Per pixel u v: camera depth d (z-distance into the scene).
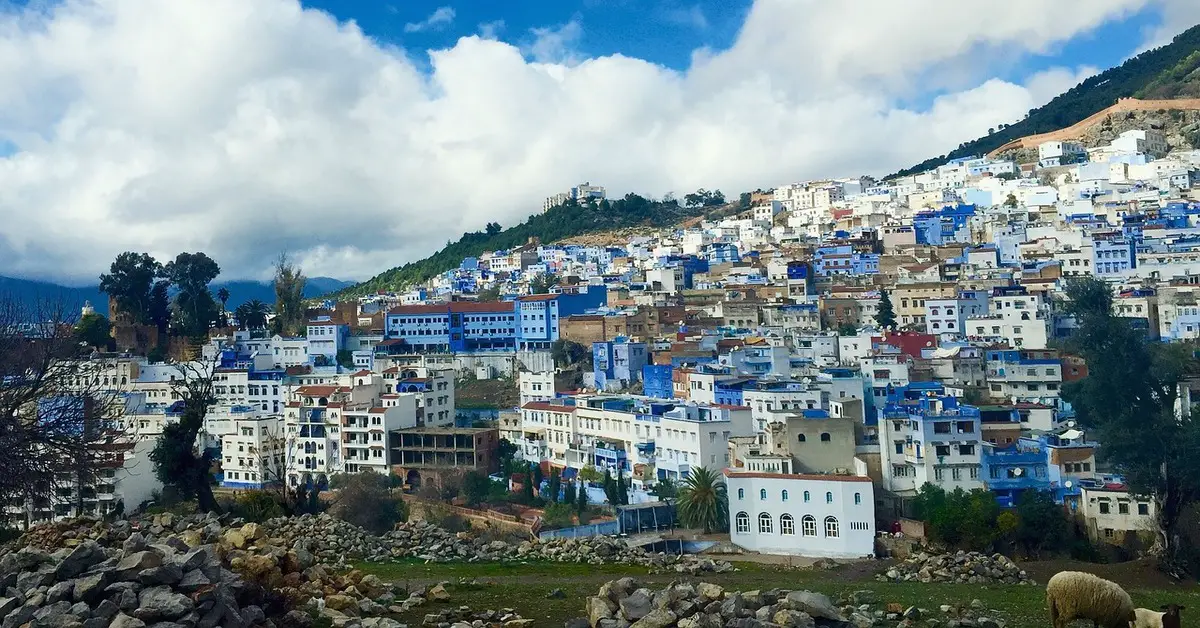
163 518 49.44
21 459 50.50
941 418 100.12
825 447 105.31
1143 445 85.56
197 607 27.72
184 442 85.00
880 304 189.62
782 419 112.38
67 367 62.69
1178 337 157.25
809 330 183.00
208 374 177.00
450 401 159.88
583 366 184.00
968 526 89.00
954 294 185.38
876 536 90.88
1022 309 163.75
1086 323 130.25
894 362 135.62
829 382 127.75
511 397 175.00
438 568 51.66
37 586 29.25
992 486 98.12
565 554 58.12
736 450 109.06
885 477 103.25
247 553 36.97
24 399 51.75
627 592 35.31
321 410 150.25
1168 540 79.06
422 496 129.25
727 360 146.50
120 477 107.88
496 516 112.38
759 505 93.69
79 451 53.69
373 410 145.38
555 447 139.75
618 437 128.00
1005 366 134.38
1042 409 112.62
